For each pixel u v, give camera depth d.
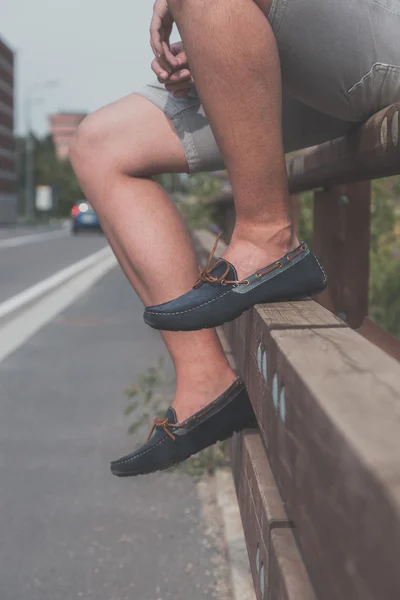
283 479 0.79
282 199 1.43
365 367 0.67
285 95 1.73
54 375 5.31
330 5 1.38
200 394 1.63
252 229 1.43
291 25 1.39
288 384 0.74
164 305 1.41
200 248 4.43
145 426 4.01
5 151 86.12
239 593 2.20
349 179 2.02
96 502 2.99
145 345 6.51
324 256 2.56
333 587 0.53
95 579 2.34
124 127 1.71
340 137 1.79
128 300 10.04
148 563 2.45
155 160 1.70
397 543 0.39
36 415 4.25
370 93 1.49
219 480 3.13
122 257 1.70
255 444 1.44
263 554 1.07
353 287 2.52
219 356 1.66
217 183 9.99
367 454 0.45
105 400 4.57
